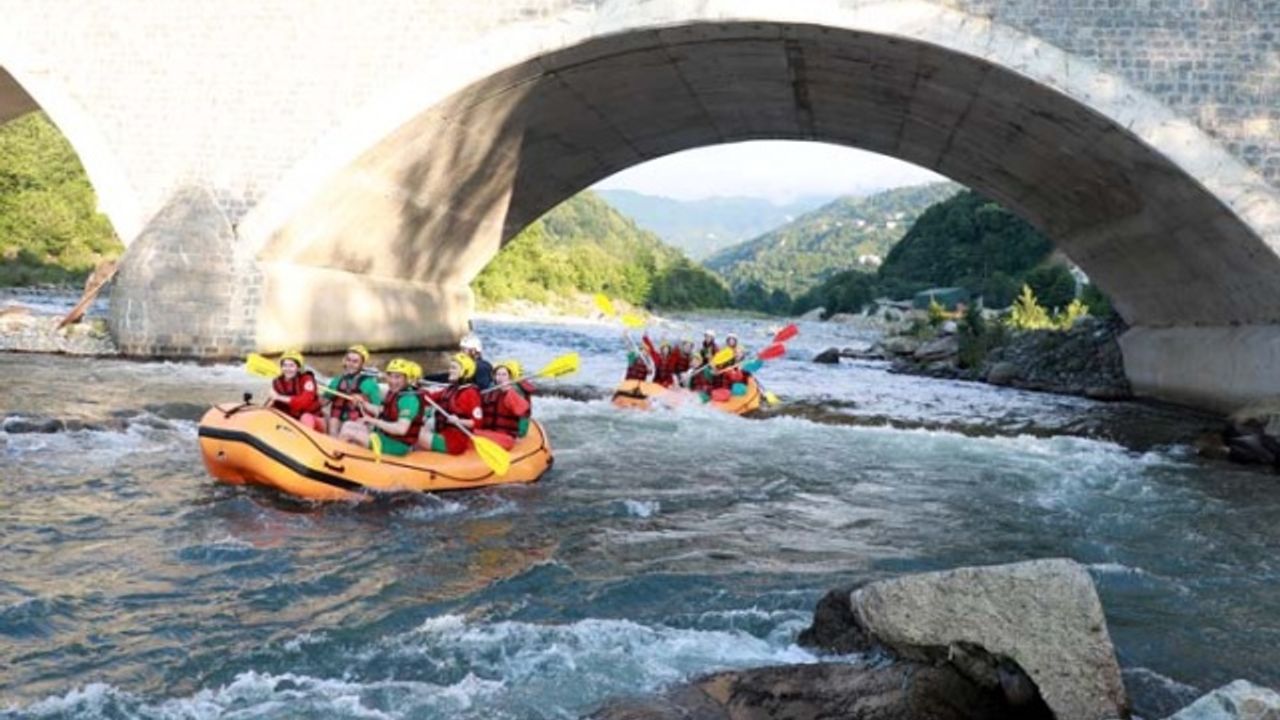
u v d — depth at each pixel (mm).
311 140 18656
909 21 16156
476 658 5809
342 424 10133
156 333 19047
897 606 5562
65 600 6453
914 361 31266
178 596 6672
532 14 17641
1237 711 4477
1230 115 15375
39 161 61000
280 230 18938
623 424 15242
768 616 6672
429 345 28031
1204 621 7035
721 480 11477
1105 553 8867
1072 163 18875
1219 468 13633
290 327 20125
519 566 7711
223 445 9203
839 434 15406
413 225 23688
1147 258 20406
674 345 18984
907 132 22828
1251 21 15352
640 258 115188
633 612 6777
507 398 10758
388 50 18250
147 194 19219
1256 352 17203
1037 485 11953
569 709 5176
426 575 7387
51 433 11352
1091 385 24266
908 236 112938
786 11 16469
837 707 5090
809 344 50656
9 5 19312
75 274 53906
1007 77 16281
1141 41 15578
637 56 18547
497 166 23469
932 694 5234
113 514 8445
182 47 18969
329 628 6242
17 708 4992
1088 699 5129
